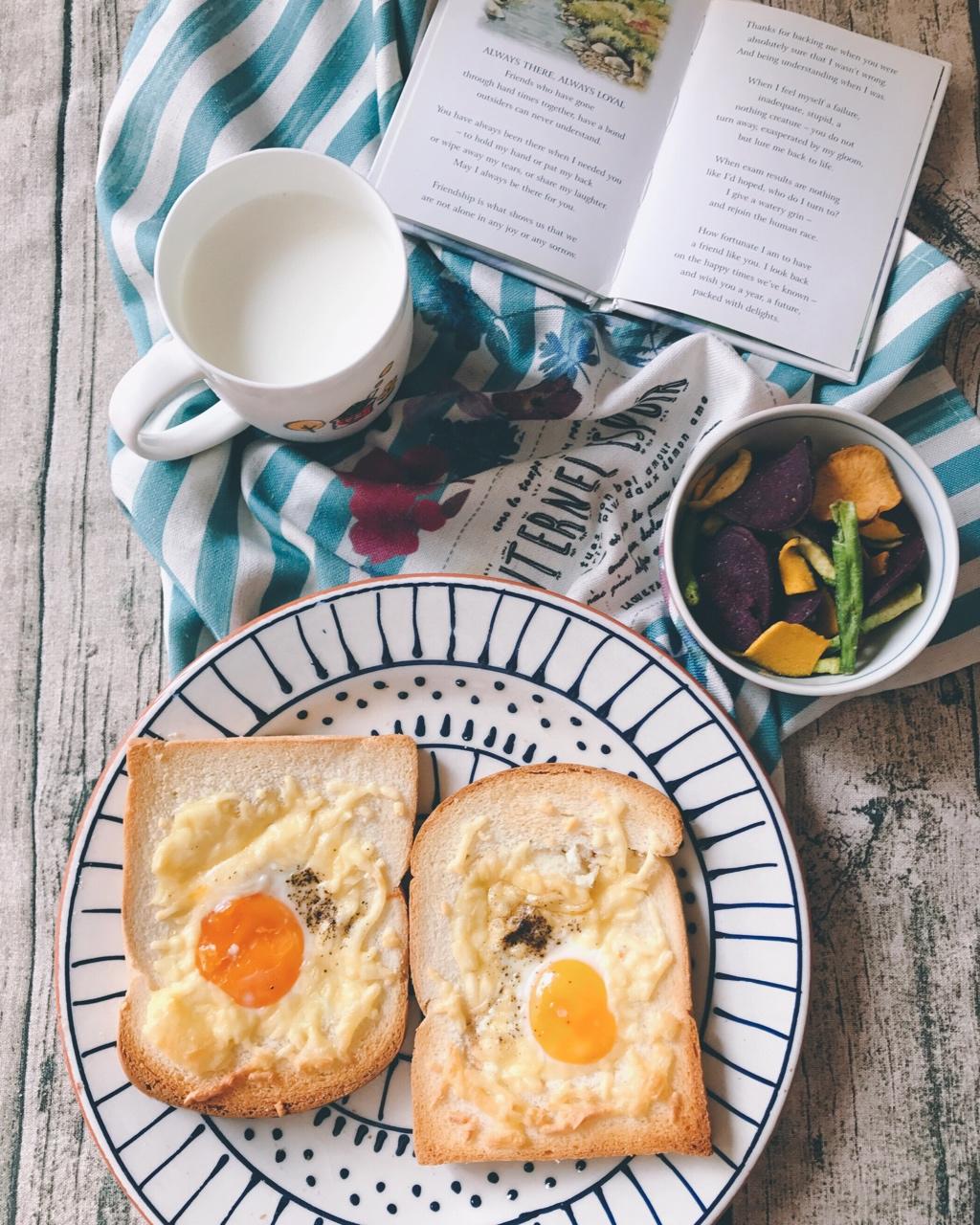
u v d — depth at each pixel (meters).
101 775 0.45
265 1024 0.45
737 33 0.48
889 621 0.44
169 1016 0.44
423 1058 0.44
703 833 0.45
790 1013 0.43
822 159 0.48
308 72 0.50
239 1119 0.45
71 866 0.45
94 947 0.45
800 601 0.43
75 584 0.51
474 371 0.49
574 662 0.45
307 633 0.45
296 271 0.44
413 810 0.45
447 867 0.45
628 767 0.45
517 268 0.49
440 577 0.45
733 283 0.48
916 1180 0.46
